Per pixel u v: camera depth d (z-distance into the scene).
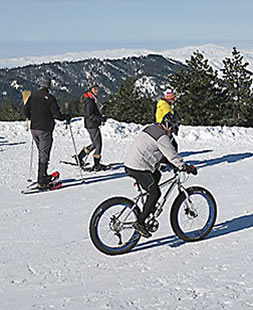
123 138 15.46
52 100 8.30
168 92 8.52
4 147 13.92
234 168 9.84
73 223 6.19
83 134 16.50
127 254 4.80
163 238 5.28
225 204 6.78
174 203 4.99
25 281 4.16
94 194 7.95
